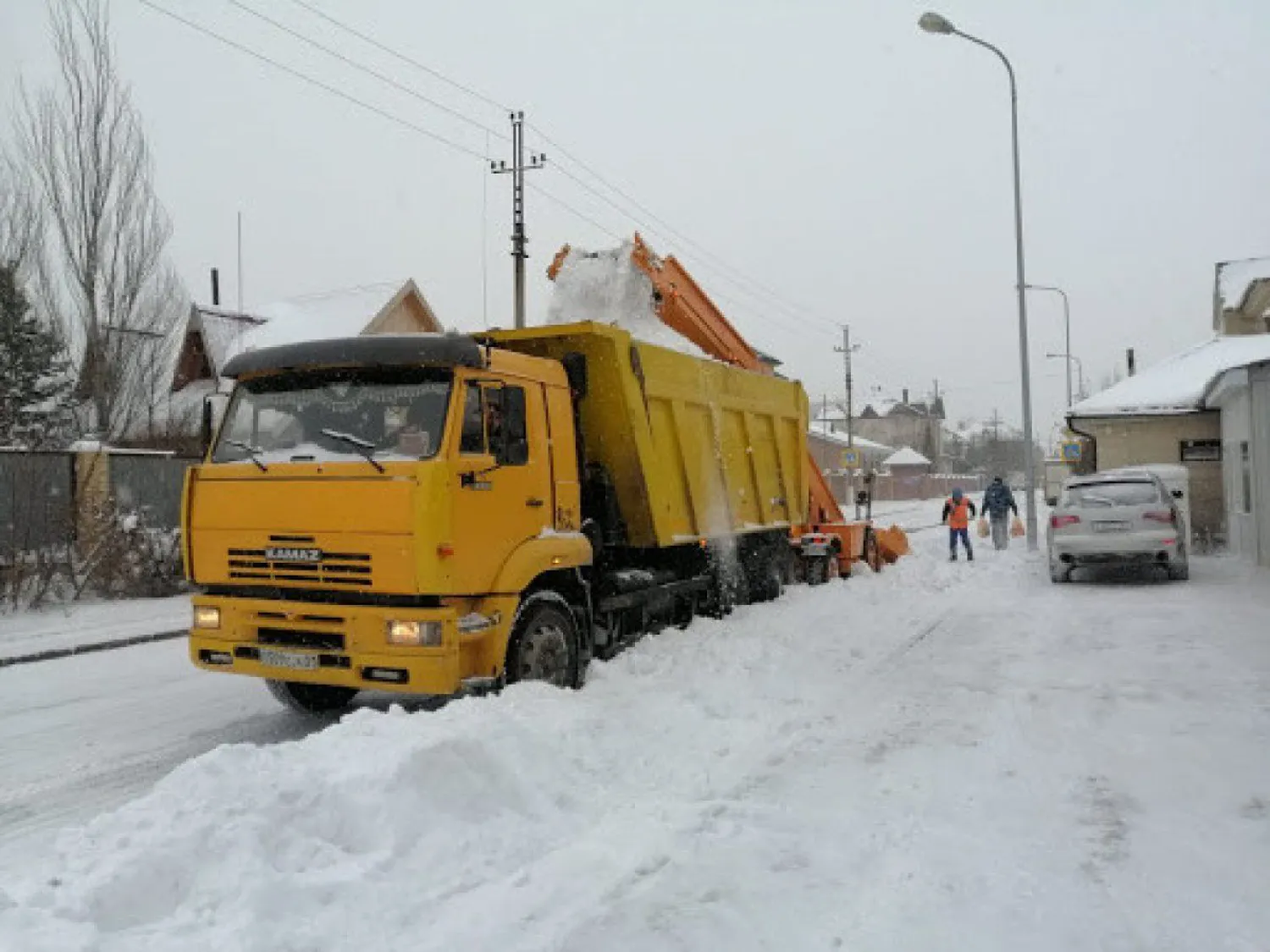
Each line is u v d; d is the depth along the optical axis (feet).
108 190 69.21
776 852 14.62
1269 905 12.81
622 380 27.25
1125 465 72.38
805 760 19.36
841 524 49.01
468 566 20.99
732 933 12.21
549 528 24.18
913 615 38.52
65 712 26.61
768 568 39.01
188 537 22.77
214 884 12.82
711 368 33.81
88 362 68.90
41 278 70.13
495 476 22.16
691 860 14.29
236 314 109.40
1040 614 38.52
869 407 370.94
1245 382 52.34
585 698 22.40
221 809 14.43
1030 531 70.38
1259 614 36.14
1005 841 15.08
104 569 48.49
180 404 92.17
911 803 16.81
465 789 16.05
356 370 22.11
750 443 37.40
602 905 12.90
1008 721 22.15
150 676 31.65
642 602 29.12
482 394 22.03
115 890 12.35
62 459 49.52
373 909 12.66
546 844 15.21
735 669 26.76
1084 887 13.43
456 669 20.30
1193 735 20.54
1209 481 70.23
